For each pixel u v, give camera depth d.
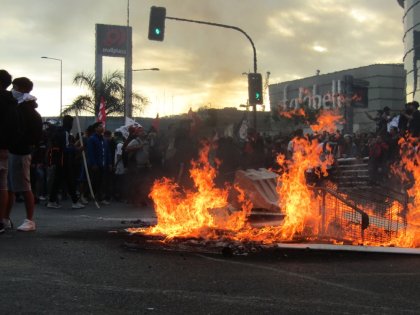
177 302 3.99
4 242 6.13
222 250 5.77
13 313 3.65
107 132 13.58
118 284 4.45
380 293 4.34
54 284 4.38
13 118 6.65
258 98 19.03
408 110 12.76
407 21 31.48
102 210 10.80
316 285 4.55
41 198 12.84
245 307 3.90
